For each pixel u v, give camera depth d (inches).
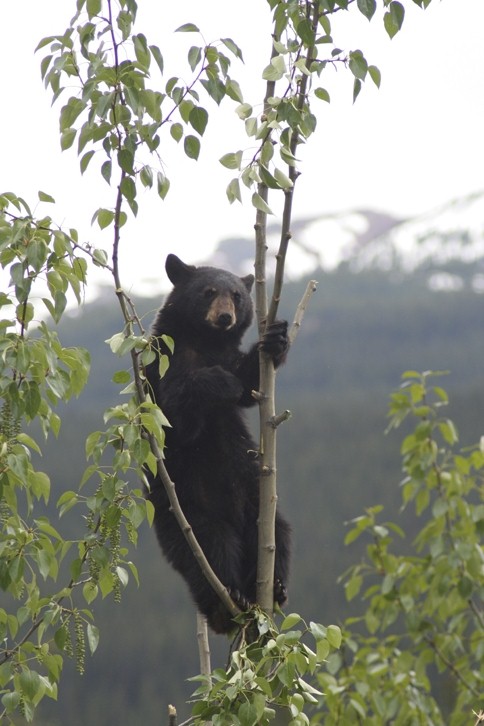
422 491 524.1
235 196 317.4
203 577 424.8
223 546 429.7
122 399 3117.6
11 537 320.2
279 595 424.8
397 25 339.9
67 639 313.0
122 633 1590.8
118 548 318.0
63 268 322.3
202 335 520.7
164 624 1616.6
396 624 1091.3
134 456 308.3
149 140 319.9
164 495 446.3
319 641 302.4
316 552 1694.1
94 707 1472.7
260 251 359.6
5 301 317.4
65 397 327.6
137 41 314.5
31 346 319.9
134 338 310.0
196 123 319.9
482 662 501.4
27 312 319.0
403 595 511.5
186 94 318.7
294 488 2046.0
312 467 2090.3
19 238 305.3
